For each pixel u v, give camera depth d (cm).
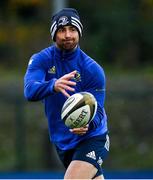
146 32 6862
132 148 4631
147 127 4741
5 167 4384
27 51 6788
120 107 4819
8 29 6919
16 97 4375
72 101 1986
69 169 2058
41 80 2048
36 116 4912
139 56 6862
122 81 5612
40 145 4459
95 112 2003
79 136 2092
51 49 2094
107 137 2133
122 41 6850
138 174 3719
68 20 2052
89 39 6800
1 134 4853
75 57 2080
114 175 3725
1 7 7138
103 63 6775
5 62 6775
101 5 6888
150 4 6781
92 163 2061
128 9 6862
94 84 2080
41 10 7000
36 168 4328
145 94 4531
